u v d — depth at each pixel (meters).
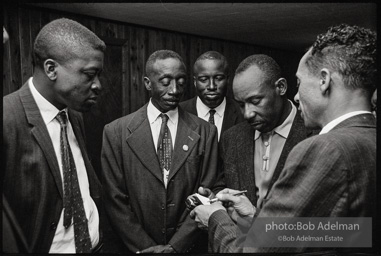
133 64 1.61
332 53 0.75
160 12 1.53
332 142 0.70
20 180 0.94
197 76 1.28
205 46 1.66
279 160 1.06
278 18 1.54
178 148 1.18
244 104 1.06
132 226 1.16
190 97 1.67
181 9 1.50
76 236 1.02
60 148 1.00
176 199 1.17
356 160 0.69
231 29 1.63
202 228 1.02
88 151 1.44
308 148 0.73
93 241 1.08
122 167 1.19
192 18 1.58
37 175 0.95
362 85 0.74
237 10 1.50
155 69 1.16
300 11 1.46
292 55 1.62
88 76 0.97
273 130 1.08
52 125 0.99
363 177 0.70
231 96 1.54
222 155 1.19
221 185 1.19
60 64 0.94
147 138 1.18
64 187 0.99
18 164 0.94
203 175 1.19
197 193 1.14
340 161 0.69
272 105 1.04
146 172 1.17
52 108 0.99
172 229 1.17
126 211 1.17
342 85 0.74
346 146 0.70
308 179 0.71
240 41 1.64
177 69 1.16
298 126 1.07
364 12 1.33
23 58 1.42
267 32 1.60
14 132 0.94
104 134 1.22
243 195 1.06
